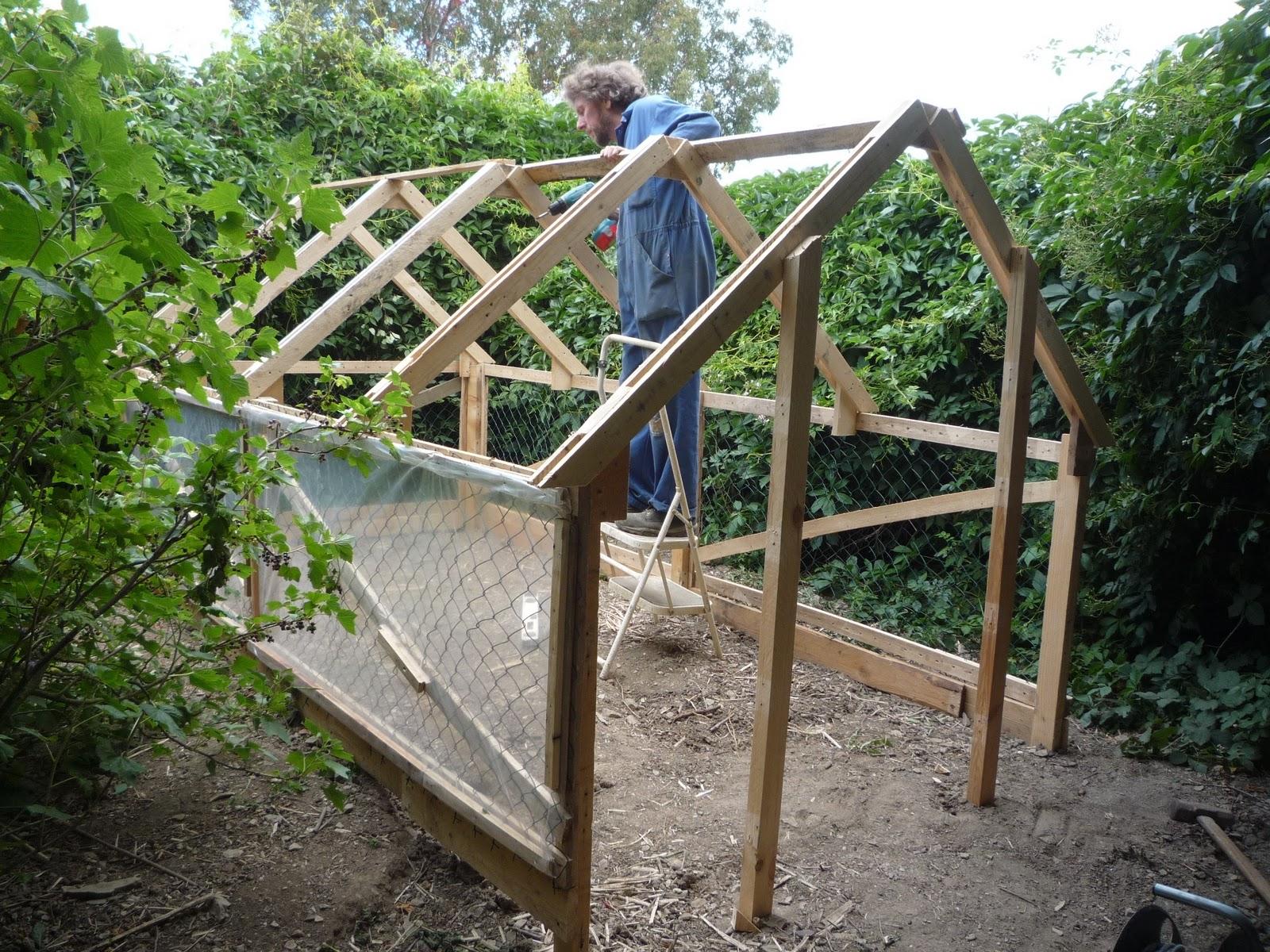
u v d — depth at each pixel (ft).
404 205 14.65
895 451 16.46
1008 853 9.33
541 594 6.84
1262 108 10.77
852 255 17.31
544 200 13.25
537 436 22.47
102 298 5.93
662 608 13.75
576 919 6.88
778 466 7.47
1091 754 11.62
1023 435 9.86
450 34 51.24
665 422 12.84
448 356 8.75
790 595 7.60
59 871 7.99
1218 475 12.00
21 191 4.83
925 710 12.82
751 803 7.81
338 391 21.84
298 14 21.80
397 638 8.80
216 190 5.69
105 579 6.89
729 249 19.85
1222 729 11.43
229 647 7.82
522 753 7.20
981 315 14.69
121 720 8.42
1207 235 11.45
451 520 7.77
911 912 8.28
